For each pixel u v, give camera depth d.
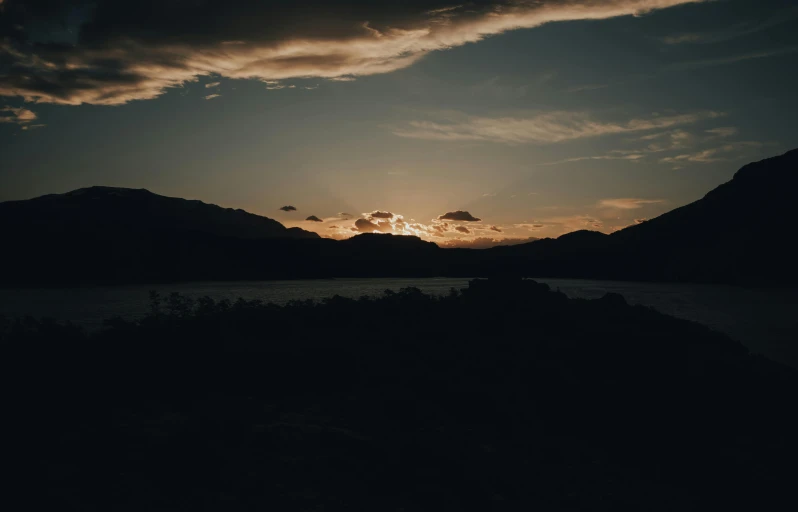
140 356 12.60
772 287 106.06
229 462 8.01
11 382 10.10
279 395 11.80
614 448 10.99
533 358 15.80
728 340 22.53
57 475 7.23
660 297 86.44
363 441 9.22
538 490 8.42
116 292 101.69
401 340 16.31
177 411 10.23
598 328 20.05
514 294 23.94
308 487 7.59
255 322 16.70
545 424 11.77
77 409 9.84
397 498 7.59
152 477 7.41
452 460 8.77
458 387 12.55
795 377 17.14
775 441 11.70
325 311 18.94
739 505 8.86
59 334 12.66
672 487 9.41
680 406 13.12
